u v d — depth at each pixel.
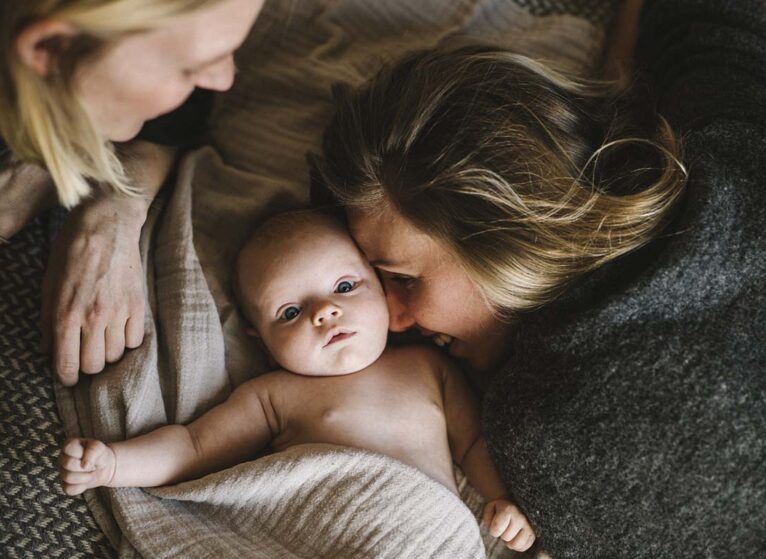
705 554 0.80
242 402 1.00
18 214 1.00
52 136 0.70
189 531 0.89
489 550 0.99
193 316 1.00
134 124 0.76
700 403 0.78
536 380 0.86
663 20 1.10
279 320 1.02
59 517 0.90
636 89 1.03
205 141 1.21
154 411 0.95
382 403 1.00
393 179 0.90
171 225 1.06
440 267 0.93
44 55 0.64
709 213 0.82
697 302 0.82
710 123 0.90
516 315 0.94
